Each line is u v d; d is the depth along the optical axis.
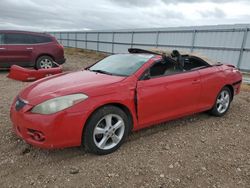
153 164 3.26
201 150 3.72
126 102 3.54
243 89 8.99
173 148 3.74
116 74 3.95
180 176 3.02
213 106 5.11
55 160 3.27
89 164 3.20
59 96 3.10
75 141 3.19
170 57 4.28
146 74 3.86
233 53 14.99
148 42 21.17
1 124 4.37
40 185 2.75
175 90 4.16
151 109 3.88
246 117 5.45
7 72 10.70
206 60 5.02
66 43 38.12
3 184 2.75
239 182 2.96
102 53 27.48
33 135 3.11
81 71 4.38
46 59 10.65
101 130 3.38
